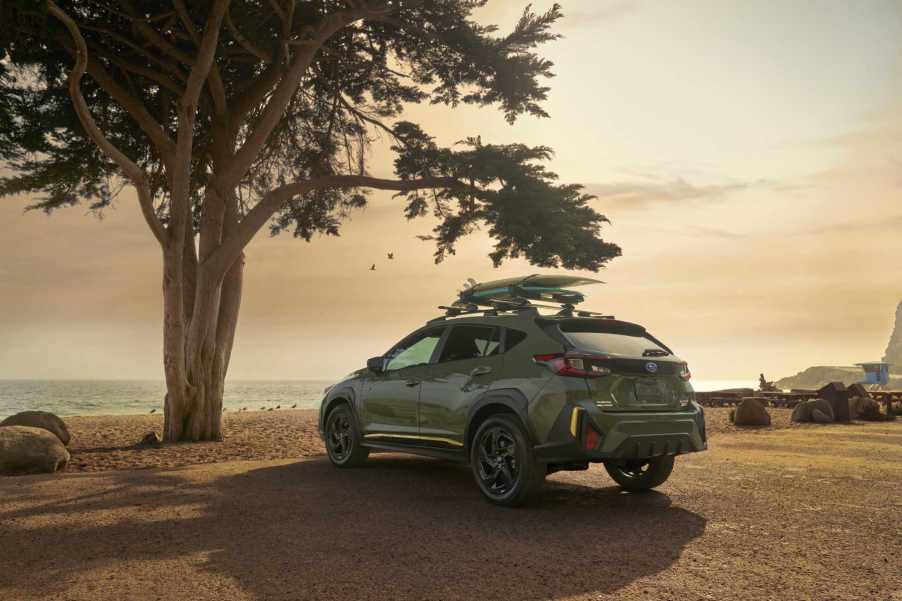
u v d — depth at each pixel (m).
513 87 14.85
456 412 6.61
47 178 14.22
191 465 9.17
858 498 6.45
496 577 3.98
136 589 3.79
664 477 6.73
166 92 14.53
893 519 5.52
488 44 14.54
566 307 6.50
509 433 5.96
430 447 6.98
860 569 4.12
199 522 5.42
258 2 13.16
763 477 7.77
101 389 144.38
